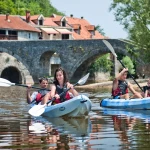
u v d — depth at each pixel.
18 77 66.25
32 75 64.81
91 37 90.62
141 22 50.34
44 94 16.92
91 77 74.88
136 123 13.25
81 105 15.12
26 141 10.15
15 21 74.94
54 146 9.57
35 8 111.94
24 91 33.66
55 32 81.81
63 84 15.74
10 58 65.19
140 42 51.06
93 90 35.59
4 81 17.02
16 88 38.94
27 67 64.75
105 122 13.57
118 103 18.36
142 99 17.94
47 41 63.81
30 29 75.75
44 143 9.89
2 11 94.19
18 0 108.62
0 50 63.91
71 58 63.34
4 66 64.56
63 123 13.43
